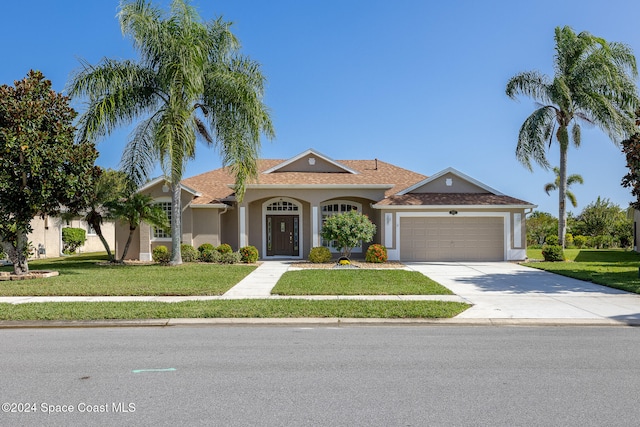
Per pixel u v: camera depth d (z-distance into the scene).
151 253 22.72
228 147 18.28
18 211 14.91
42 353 7.02
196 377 5.84
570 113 21.98
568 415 4.66
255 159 18.97
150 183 22.53
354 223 20.20
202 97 18.67
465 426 4.41
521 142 22.80
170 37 17.55
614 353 6.99
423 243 22.44
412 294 12.41
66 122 15.55
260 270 18.20
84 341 7.82
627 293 12.55
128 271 17.16
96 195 18.50
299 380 5.71
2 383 5.65
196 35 18.25
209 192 24.58
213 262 20.80
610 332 8.56
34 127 14.41
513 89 22.73
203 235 22.78
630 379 5.75
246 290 13.13
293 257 24.11
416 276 15.90
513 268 19.08
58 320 9.24
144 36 17.38
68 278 15.13
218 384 5.58
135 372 6.06
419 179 26.94
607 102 21.08
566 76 22.02
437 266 19.95
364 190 22.84
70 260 23.44
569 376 5.86
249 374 5.96
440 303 10.85
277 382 5.64
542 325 9.23
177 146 17.67
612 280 14.38
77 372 6.07
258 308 10.18
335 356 6.83
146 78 18.34
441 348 7.30
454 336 8.19
